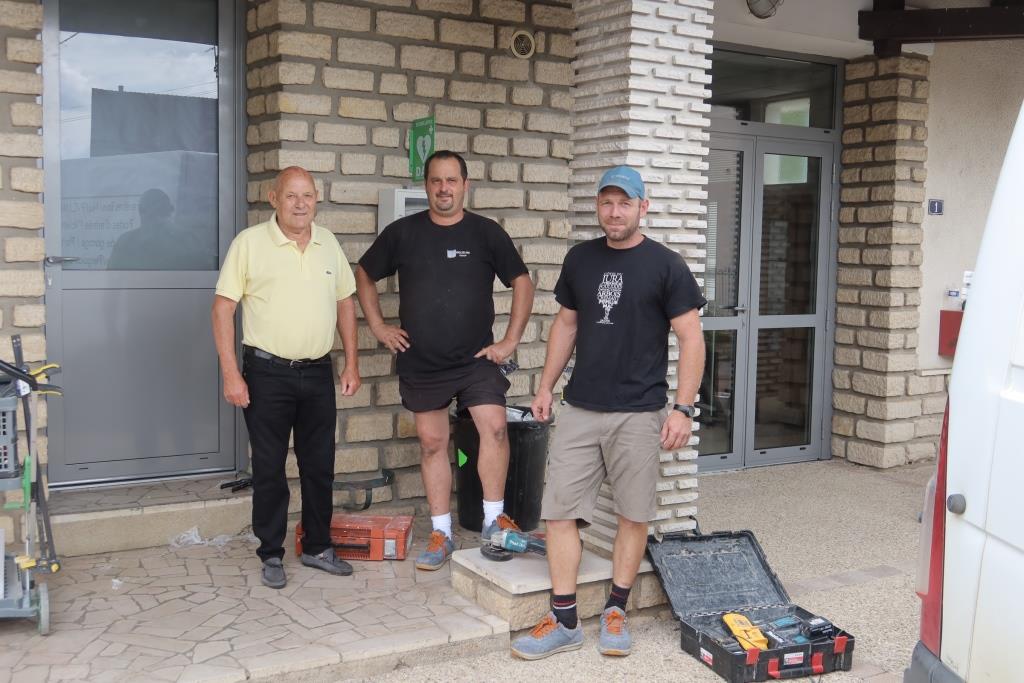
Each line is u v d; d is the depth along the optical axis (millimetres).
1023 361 2410
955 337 7504
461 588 4402
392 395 5469
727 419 7262
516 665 3924
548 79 5750
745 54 7047
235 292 4344
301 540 4770
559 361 4258
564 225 5863
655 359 4012
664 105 4680
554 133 5824
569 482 4008
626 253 4004
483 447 4746
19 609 3836
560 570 4035
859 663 4035
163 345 5348
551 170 5820
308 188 4336
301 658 3680
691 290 3965
